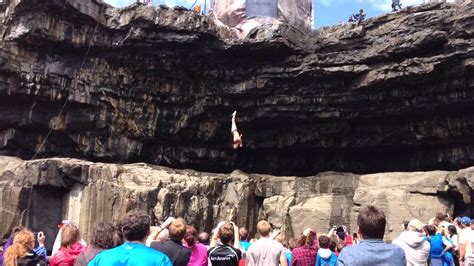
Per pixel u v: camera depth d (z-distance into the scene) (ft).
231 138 122.83
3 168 94.99
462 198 89.30
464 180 85.87
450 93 98.37
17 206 88.79
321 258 34.47
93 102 110.73
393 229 91.91
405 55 98.07
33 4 97.91
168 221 28.45
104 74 111.04
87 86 110.01
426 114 105.50
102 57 110.11
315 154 124.06
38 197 91.91
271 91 112.06
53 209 94.22
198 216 98.78
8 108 107.55
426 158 111.96
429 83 98.84
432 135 106.22
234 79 113.60
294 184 107.76
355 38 102.01
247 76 112.47
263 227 31.45
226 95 115.55
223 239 29.04
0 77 102.27
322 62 104.78
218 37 105.70
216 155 124.36
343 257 17.79
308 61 105.70
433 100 100.68
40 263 24.99
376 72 99.96
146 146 120.16
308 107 111.75
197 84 116.88
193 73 114.73
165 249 25.14
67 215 93.76
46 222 92.58
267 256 30.60
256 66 110.73
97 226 23.98
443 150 108.47
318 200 103.24
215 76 113.70
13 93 104.22
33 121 108.17
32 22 99.35
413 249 31.17
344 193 101.60
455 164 106.83
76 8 99.96
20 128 108.88
